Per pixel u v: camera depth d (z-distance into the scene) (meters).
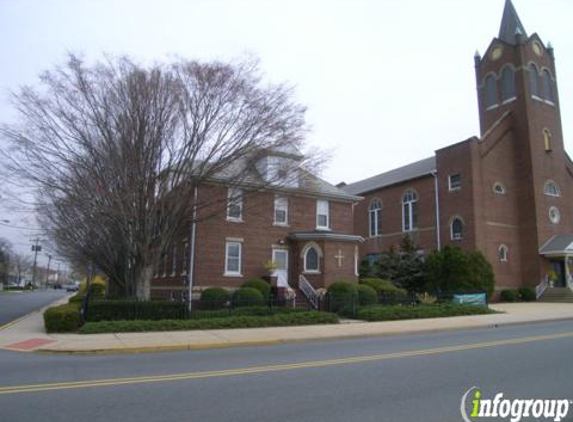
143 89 17.44
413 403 6.53
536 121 39.28
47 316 15.16
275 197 25.81
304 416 5.88
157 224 19.12
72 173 17.64
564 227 39.16
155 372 8.80
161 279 29.02
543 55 41.44
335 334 15.20
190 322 16.08
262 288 23.56
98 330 14.84
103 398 6.76
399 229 42.94
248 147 18.86
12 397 6.82
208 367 9.37
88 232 21.08
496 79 41.78
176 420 5.71
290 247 27.70
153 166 18.03
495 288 35.16
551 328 17.70
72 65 25.36
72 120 17.23
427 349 12.01
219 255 25.36
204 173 19.48
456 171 37.50
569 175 41.53
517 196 38.78
